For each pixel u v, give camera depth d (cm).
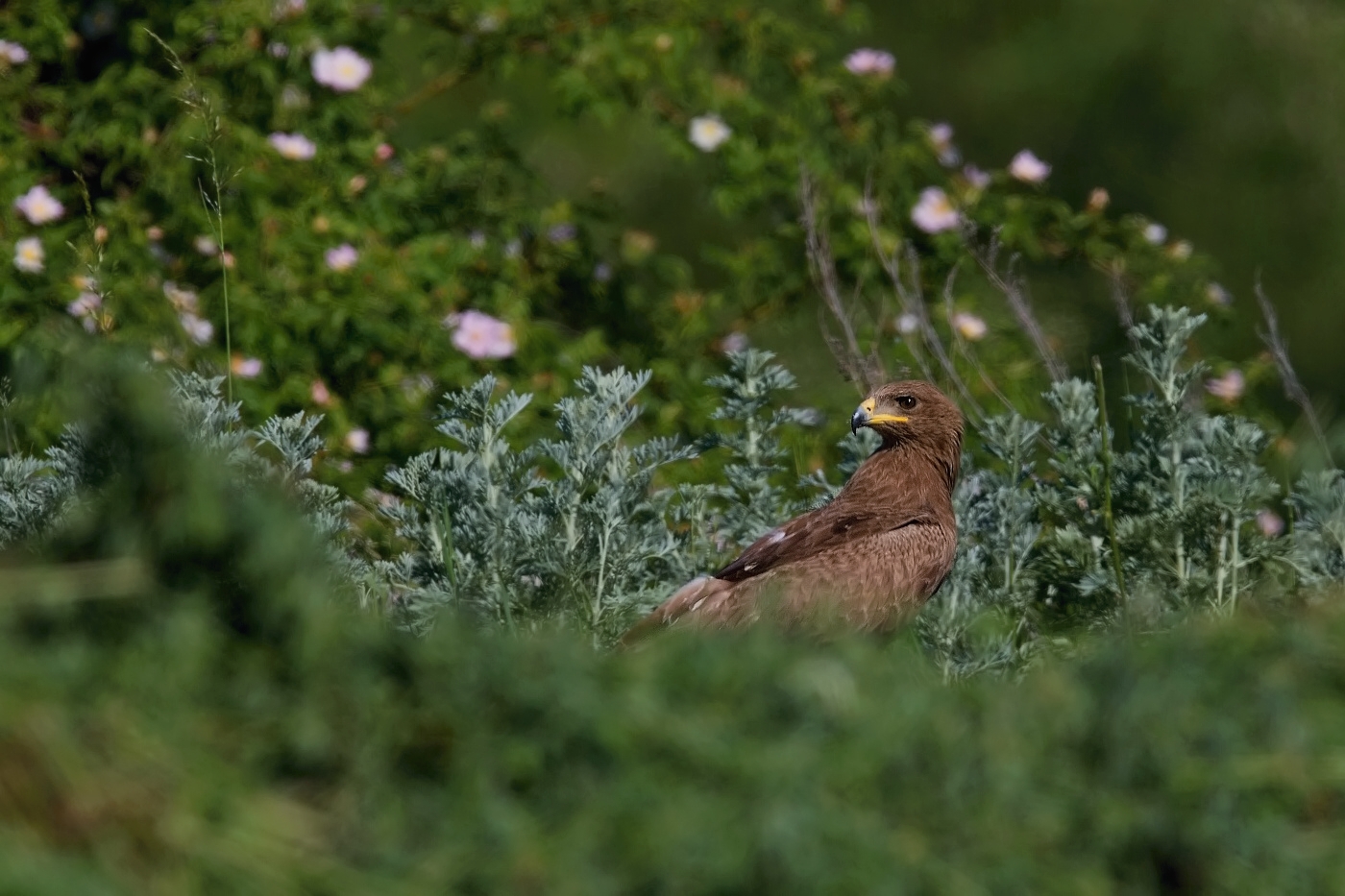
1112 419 1523
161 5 1477
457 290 1448
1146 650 675
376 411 1342
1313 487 976
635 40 1564
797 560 1051
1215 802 589
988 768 587
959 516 1116
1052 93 2442
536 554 954
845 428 1410
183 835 532
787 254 1608
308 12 1462
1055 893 567
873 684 624
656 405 1449
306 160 1419
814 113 1606
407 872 545
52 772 532
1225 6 2459
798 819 543
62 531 622
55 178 1424
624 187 2328
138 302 1270
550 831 557
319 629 587
